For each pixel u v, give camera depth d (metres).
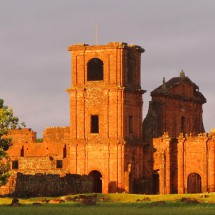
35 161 170.88
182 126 179.00
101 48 163.12
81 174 162.38
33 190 143.38
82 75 164.25
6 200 126.81
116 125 162.00
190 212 101.44
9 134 177.75
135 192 164.12
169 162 165.25
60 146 170.75
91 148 163.12
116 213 99.88
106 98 162.50
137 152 165.38
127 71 164.25
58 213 100.44
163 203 119.25
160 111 172.12
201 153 163.62
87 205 118.25
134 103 165.50
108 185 161.38
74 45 164.50
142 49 167.50
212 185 162.50
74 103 164.50
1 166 136.75
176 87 176.75
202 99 185.25
